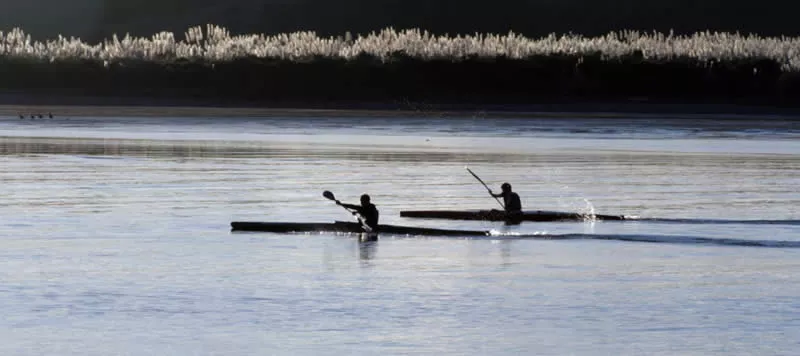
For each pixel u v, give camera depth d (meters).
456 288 97.62
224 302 91.88
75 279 100.50
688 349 78.38
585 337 81.50
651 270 106.31
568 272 105.25
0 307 89.69
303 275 103.06
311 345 79.19
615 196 167.25
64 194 162.88
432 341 80.31
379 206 153.38
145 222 135.75
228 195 163.62
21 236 124.31
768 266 108.44
